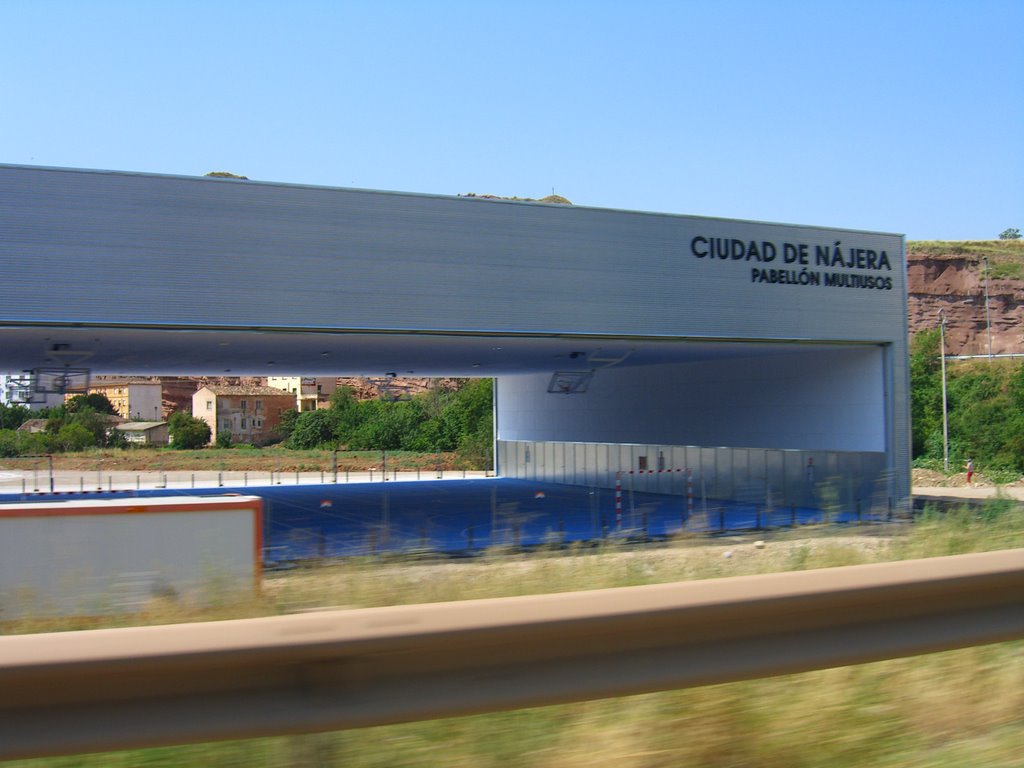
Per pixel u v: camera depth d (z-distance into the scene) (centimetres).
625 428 4731
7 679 331
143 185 2420
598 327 2962
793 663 443
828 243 3391
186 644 350
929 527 882
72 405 12388
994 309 12862
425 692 383
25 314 2308
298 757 385
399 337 2889
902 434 3469
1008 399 6631
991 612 496
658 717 457
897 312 3519
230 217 2505
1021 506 956
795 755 449
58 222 2345
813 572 450
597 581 704
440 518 3189
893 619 469
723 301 3173
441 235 2745
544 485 5050
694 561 802
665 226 3086
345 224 2631
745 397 4041
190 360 3775
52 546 1359
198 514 1402
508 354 3666
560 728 451
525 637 388
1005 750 465
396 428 9831
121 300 2389
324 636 364
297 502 3978
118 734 347
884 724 482
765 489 3716
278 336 2789
